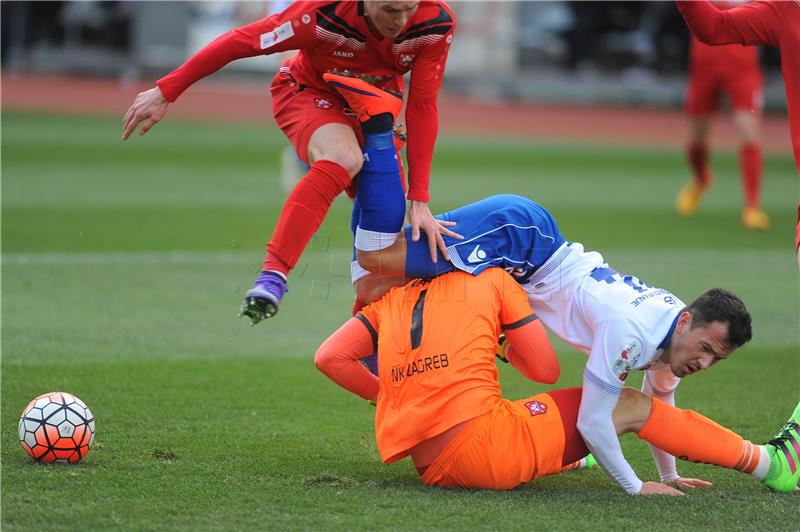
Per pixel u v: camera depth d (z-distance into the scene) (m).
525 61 100.06
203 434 16.45
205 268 30.97
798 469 14.39
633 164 64.25
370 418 17.98
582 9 98.81
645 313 13.63
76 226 37.38
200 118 80.94
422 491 13.73
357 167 15.08
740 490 14.55
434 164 60.66
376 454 15.86
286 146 67.06
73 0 93.94
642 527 12.36
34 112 76.38
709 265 33.56
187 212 41.59
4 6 92.44
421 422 13.67
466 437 13.57
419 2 14.98
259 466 14.82
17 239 34.34
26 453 14.77
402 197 15.12
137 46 94.25
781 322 26.27
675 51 98.62
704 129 43.81
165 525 12.05
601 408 13.56
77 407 14.52
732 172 62.31
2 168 52.25
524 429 13.65
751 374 21.53
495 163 62.16
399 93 16.25
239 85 96.56
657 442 14.06
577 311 14.41
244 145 66.62
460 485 13.88
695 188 45.22
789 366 22.22
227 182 51.06
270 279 14.90
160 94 15.55
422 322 14.02
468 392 13.63
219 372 20.62
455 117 88.06
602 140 77.50
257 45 15.41
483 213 15.02
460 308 14.03
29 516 12.22
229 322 24.91
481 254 14.68
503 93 98.50
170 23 94.19
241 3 91.62
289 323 25.47
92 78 94.19
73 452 14.40
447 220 15.15
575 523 12.43
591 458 15.70
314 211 15.02
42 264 30.58
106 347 21.98
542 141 75.50
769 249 36.97
